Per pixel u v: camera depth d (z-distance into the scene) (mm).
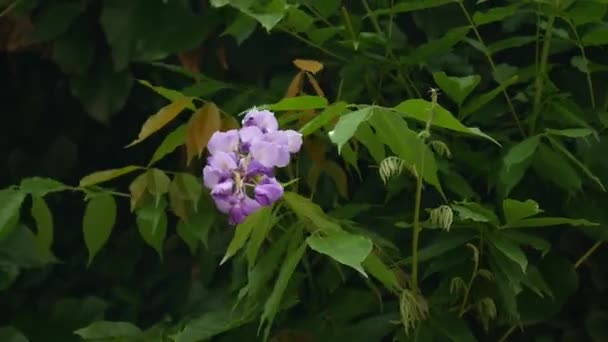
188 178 1379
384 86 1538
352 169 1554
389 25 1493
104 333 1463
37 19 1633
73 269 1666
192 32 1562
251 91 1533
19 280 1641
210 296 1563
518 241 1379
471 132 1233
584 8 1412
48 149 1689
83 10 1608
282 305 1416
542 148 1410
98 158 1698
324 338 1454
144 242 1661
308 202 1267
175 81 1643
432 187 1507
